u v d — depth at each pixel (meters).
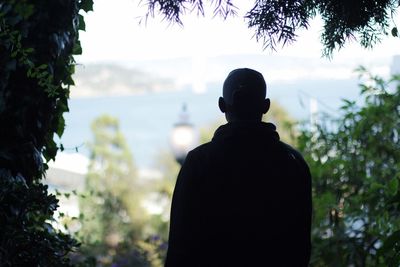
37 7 3.40
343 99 5.62
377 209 5.25
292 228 2.69
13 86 3.35
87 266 4.37
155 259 8.88
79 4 3.73
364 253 5.33
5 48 3.33
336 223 5.50
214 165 2.69
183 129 11.27
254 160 2.71
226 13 2.88
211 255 2.64
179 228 2.64
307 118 6.12
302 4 2.93
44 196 3.01
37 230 3.29
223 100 2.86
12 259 2.90
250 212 2.65
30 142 3.40
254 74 2.84
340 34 3.02
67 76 3.71
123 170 15.49
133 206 13.46
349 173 5.64
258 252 2.63
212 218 2.65
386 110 5.54
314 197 5.70
